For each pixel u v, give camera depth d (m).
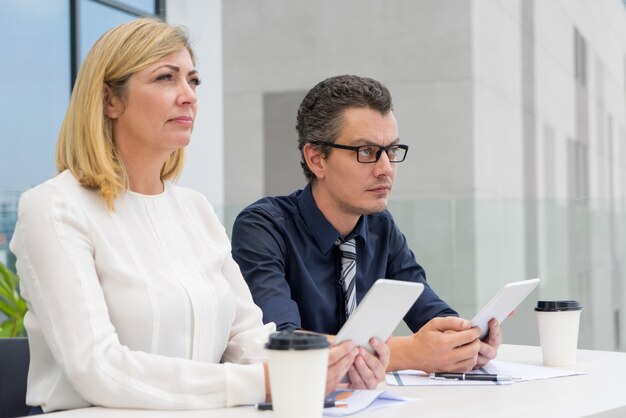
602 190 8.60
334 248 2.43
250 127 9.79
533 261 6.33
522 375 1.97
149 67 1.85
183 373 1.58
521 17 9.23
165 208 1.96
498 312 2.05
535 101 9.12
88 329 1.61
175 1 7.27
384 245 2.53
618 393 1.75
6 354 1.94
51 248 1.67
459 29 8.73
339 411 1.53
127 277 1.76
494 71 8.97
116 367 1.58
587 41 8.88
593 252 6.34
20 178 5.87
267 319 2.20
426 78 8.83
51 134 6.13
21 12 5.93
